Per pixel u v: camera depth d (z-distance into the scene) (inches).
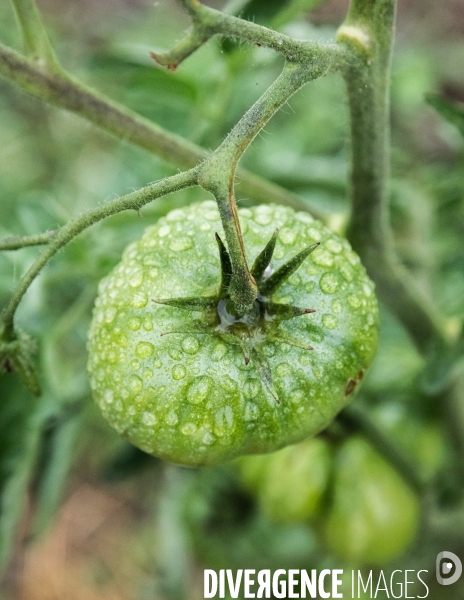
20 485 13.2
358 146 11.6
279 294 10.6
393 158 17.9
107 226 15.1
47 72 11.9
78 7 28.7
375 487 15.2
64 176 25.4
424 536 16.5
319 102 20.6
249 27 10.1
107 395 10.7
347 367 10.7
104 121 12.2
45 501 13.9
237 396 10.4
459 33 26.7
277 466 15.8
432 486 16.0
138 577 26.2
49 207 14.9
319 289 10.7
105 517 27.2
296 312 10.0
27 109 26.3
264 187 12.7
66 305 14.9
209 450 10.6
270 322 10.2
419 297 13.4
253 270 10.0
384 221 12.5
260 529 19.0
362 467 15.3
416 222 17.7
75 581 26.3
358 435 15.4
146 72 14.9
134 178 16.8
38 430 13.3
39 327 13.7
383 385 17.0
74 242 14.2
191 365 10.4
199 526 19.2
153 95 15.4
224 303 10.2
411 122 22.4
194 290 10.6
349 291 10.8
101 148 25.7
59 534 27.0
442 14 26.9
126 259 11.1
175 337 10.5
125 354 10.6
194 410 10.4
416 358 17.1
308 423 10.7
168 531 21.9
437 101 13.1
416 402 16.7
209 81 15.5
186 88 15.0
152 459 16.7
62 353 16.2
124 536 26.9
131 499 27.3
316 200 17.8
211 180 9.5
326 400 10.7
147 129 12.3
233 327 10.2
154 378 10.4
